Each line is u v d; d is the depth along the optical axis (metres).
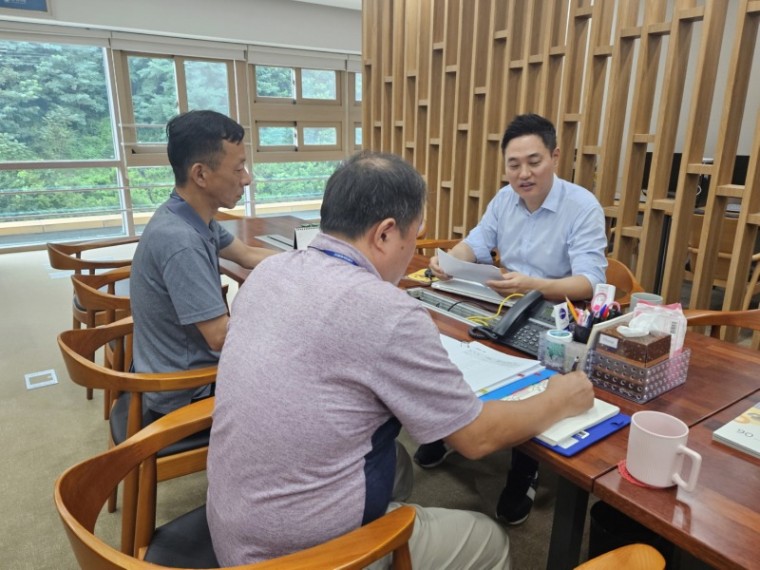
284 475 0.80
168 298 1.42
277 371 0.79
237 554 0.85
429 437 0.84
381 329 0.78
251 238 2.79
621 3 2.56
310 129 6.77
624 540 1.28
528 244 2.11
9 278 4.58
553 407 0.96
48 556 1.62
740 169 4.08
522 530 1.70
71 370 1.27
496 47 3.16
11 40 4.92
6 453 2.12
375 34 4.01
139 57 5.52
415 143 3.76
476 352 1.30
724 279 3.70
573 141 2.98
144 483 1.06
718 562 0.69
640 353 1.07
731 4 4.65
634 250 3.03
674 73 2.44
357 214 0.87
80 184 5.58
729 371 1.24
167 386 1.30
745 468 0.87
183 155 1.43
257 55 6.11
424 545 0.97
